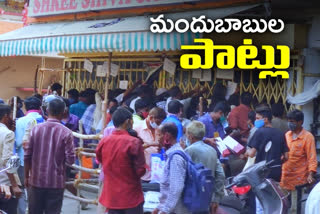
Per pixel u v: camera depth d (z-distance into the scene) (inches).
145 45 334.6
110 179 233.1
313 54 374.3
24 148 263.4
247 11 364.5
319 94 363.9
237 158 325.7
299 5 374.3
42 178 251.3
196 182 216.1
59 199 255.6
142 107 307.3
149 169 280.2
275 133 283.0
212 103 386.9
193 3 369.7
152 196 253.4
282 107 329.4
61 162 254.5
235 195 270.8
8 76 657.0
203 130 242.1
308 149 305.6
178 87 407.5
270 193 234.7
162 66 446.0
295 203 319.0
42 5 467.5
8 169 228.4
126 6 405.1
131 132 238.2
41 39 387.9
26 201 287.3
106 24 387.5
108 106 399.9
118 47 341.1
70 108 413.4
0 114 248.2
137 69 470.9
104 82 498.0
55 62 680.4
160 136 227.1
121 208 229.6
